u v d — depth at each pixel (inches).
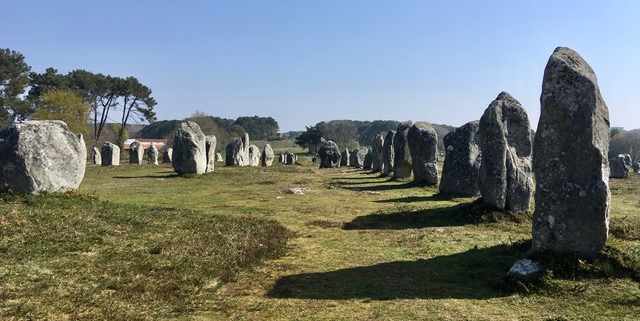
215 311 297.3
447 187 892.0
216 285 349.7
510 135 644.1
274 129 6176.2
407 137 1110.4
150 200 826.8
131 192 947.3
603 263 351.9
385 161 1411.2
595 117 371.9
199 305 304.7
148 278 350.9
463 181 866.1
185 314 289.4
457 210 673.0
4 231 429.7
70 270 354.9
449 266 414.9
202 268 382.0
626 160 1584.6
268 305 311.4
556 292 327.9
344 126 4633.4
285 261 430.3
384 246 494.6
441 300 323.6
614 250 363.6
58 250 400.5
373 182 1199.6
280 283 362.3
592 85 373.4
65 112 2748.5
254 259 424.5
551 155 378.9
